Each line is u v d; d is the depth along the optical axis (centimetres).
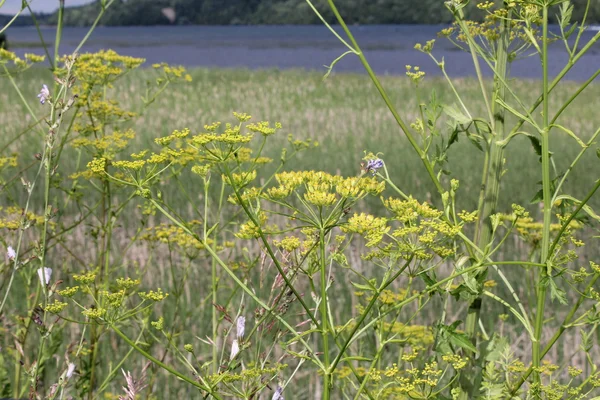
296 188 212
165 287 586
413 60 6088
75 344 306
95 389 454
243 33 18725
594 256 641
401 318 533
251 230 214
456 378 255
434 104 251
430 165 250
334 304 566
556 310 561
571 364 479
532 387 238
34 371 264
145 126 1559
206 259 625
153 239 434
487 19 265
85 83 429
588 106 2039
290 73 3303
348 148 1391
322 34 16825
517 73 4350
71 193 419
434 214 223
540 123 1602
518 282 616
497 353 262
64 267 443
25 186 272
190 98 2227
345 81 2844
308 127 1625
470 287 233
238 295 564
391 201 224
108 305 242
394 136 1517
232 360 233
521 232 351
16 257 271
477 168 1156
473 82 2744
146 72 2677
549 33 241
